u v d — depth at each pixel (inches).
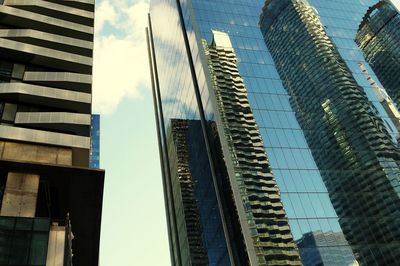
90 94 1705.2
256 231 2151.8
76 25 1998.0
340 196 2591.0
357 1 5022.1
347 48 4227.4
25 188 1279.5
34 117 1525.6
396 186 2834.6
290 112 3041.3
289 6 4626.0
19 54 1724.9
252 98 2989.7
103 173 1398.9
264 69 3289.9
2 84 1561.3
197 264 2716.5
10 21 1872.5
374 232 2449.6
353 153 3011.8
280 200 2381.9
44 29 1927.9
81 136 1524.4
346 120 3348.9
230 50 3312.0
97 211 1508.4
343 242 2300.7
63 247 1150.3
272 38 4352.9
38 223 1149.7
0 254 1047.0
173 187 3654.0
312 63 3996.1
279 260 2058.3
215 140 2687.0
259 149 2642.7
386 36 4889.3
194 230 2918.3
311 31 4237.2
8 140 1408.7
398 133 3385.8
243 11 3909.9
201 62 3065.9
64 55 1808.6
